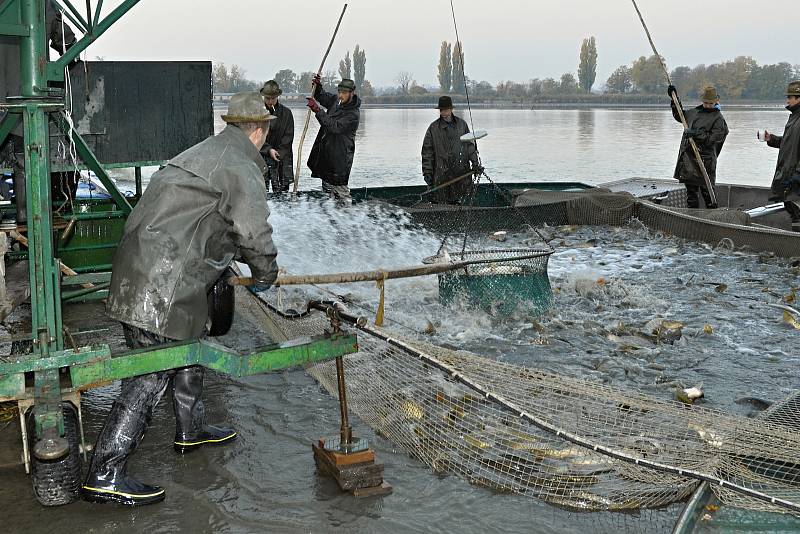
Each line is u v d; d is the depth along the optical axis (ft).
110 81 21.08
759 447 13.37
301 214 35.04
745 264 30.63
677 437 13.66
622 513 12.36
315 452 13.73
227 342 20.02
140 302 12.03
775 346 20.76
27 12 11.87
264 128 13.06
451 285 22.75
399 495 12.74
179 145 22.11
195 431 14.24
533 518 12.14
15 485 12.83
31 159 11.93
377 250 31.37
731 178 72.23
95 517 11.95
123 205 18.72
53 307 12.13
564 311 23.58
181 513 12.11
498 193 45.14
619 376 18.31
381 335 13.14
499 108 485.56
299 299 23.59
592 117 281.54
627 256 32.35
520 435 13.82
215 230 12.32
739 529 11.76
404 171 76.38
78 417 12.90
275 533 11.62
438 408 14.74
